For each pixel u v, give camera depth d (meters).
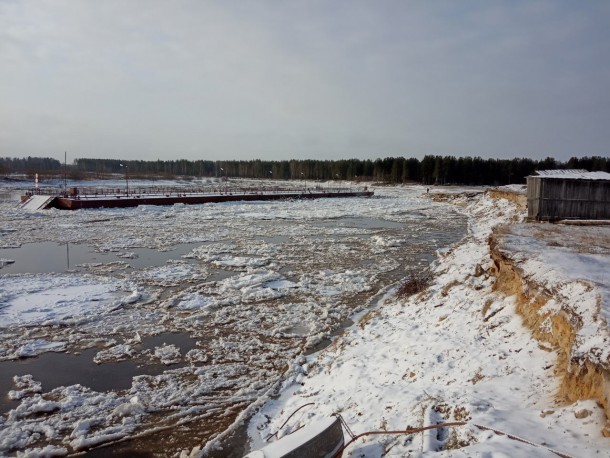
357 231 33.22
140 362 10.23
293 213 46.28
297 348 11.06
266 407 8.17
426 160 112.62
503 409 5.54
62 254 22.84
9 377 9.47
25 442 7.26
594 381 5.14
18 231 30.23
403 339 9.71
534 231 13.42
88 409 8.19
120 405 8.20
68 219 37.22
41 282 17.03
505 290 10.16
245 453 6.82
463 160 110.88
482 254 16.48
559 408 5.25
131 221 36.75
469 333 8.88
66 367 9.95
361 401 7.02
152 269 19.56
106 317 13.15
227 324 12.73
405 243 27.73
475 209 49.91
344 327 12.52
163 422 7.82
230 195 59.25
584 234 12.90
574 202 20.61
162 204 51.44
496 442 4.55
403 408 6.31
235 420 7.76
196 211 46.09
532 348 7.14
